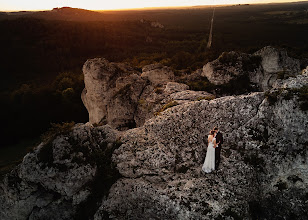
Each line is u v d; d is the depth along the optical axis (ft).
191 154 36.86
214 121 39.24
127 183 35.14
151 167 36.09
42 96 145.89
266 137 34.45
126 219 31.94
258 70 73.26
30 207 36.14
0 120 132.67
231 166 33.09
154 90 70.69
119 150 39.81
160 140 39.78
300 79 37.93
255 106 38.09
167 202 30.53
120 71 85.30
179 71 94.79
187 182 32.63
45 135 39.45
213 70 75.82
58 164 35.14
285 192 29.30
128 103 71.31
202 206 28.84
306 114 30.86
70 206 35.88
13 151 111.45
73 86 153.89
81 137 39.58
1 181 37.37
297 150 30.58
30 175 34.78
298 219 27.48
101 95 80.07
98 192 36.27
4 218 37.09
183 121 40.93
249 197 30.04
